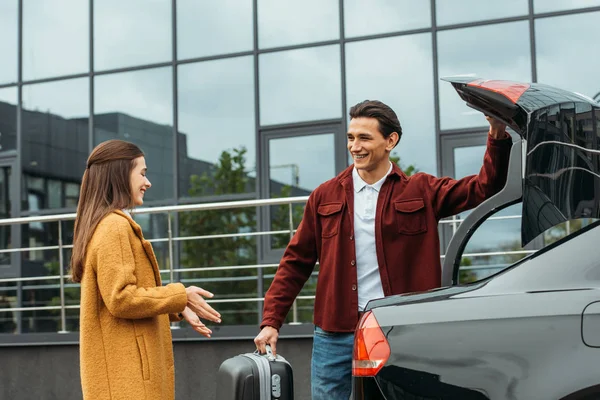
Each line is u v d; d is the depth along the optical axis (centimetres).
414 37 934
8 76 1086
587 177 302
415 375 273
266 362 346
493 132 340
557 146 304
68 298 1000
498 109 323
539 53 892
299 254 381
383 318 284
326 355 361
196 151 1003
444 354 271
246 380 339
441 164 908
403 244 352
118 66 1045
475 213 333
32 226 1043
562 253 273
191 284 959
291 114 971
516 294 271
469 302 275
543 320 262
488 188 344
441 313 276
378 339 281
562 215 304
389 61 940
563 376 254
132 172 333
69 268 332
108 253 316
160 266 984
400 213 354
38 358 698
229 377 343
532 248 834
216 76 1005
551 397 254
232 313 935
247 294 941
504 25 906
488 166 342
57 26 1074
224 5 1011
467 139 903
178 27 1027
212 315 330
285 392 346
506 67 902
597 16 878
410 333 277
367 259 358
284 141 972
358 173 364
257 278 941
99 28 1058
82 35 1064
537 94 314
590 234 273
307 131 962
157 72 1029
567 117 306
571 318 259
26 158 1069
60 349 693
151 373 319
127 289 313
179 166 1007
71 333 706
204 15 1019
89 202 330
